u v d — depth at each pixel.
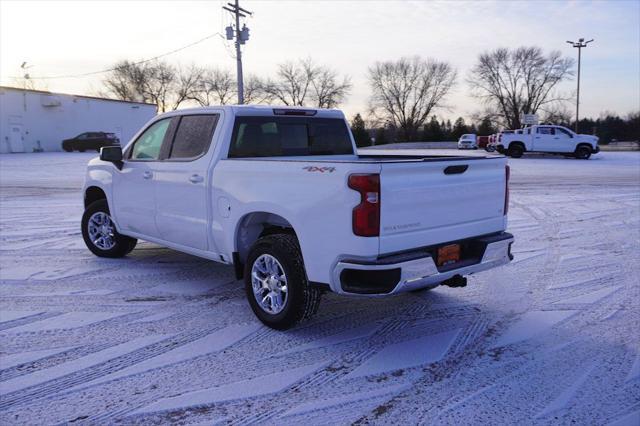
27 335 4.41
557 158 32.12
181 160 5.41
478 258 4.50
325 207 3.94
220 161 4.93
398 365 3.87
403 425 3.08
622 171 22.33
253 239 4.92
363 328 4.61
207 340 4.33
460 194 4.35
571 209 11.84
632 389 3.51
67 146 42.28
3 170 22.77
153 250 7.56
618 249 7.75
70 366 3.84
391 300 5.39
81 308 5.08
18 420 3.12
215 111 5.26
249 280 4.66
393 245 3.87
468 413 3.21
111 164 6.48
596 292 5.63
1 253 7.35
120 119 50.88
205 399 3.37
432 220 4.13
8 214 10.81
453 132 84.81
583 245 8.02
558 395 3.43
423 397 3.40
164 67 75.31
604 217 10.75
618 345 4.23
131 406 3.29
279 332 4.50
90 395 3.42
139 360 3.94
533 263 6.91
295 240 4.39
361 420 3.13
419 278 3.94
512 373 3.74
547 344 4.25
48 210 11.35
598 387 3.53
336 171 3.85
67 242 8.09
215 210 4.97
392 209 3.83
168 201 5.56
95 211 6.96
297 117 5.72
